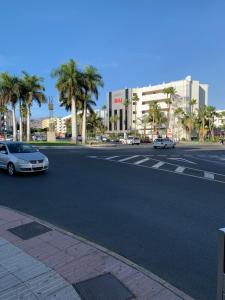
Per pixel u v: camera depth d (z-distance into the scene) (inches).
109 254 207.2
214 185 503.5
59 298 155.8
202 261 205.9
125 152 1337.4
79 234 256.5
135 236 252.5
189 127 4463.6
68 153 1227.2
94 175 593.0
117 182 514.9
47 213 317.7
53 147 1695.4
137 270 185.5
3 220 281.4
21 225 266.8
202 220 299.1
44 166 593.9
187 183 518.9
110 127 5910.4
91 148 1701.5
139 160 940.6
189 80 4913.9
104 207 343.3
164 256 213.9
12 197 390.6
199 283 177.3
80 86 1982.0
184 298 156.3
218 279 101.7
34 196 397.4
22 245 222.1
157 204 361.1
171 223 288.4
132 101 5516.7
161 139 1857.8
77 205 350.9
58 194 410.3
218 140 4035.4
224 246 100.1
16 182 504.7
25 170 570.9
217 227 278.4
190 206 353.7
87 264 192.5
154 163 853.8
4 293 159.9
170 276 185.5
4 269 185.8
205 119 4525.1
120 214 316.2
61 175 586.2
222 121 5305.1
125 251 222.2
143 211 328.8
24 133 3248.0
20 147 624.4
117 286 167.5
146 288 165.6
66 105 2107.5
